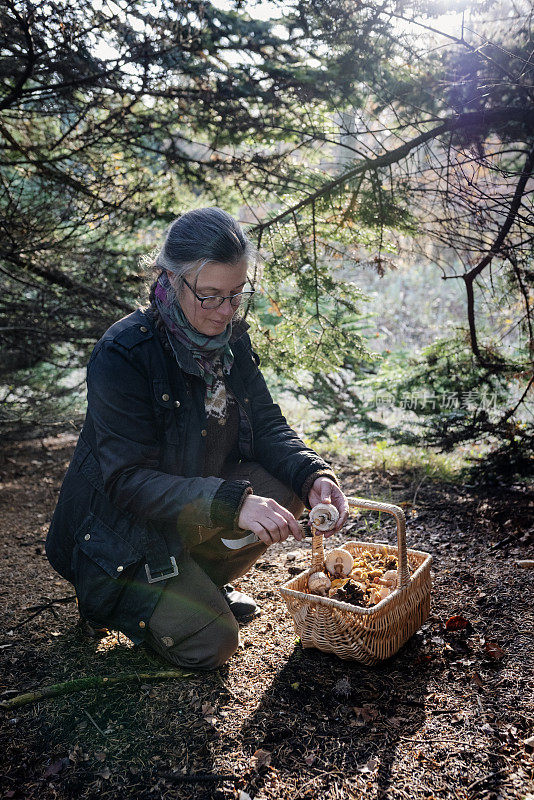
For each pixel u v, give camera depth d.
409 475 4.28
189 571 2.08
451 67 3.36
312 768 1.72
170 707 1.97
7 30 3.08
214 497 1.89
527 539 3.07
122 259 5.00
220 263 1.85
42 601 2.73
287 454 2.29
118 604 2.09
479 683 2.02
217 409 2.18
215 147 4.15
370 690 2.02
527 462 3.73
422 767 1.70
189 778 1.69
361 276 9.99
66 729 1.90
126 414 1.96
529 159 3.36
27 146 4.09
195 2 3.22
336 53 3.36
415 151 3.52
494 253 3.49
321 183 3.68
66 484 2.15
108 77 3.48
